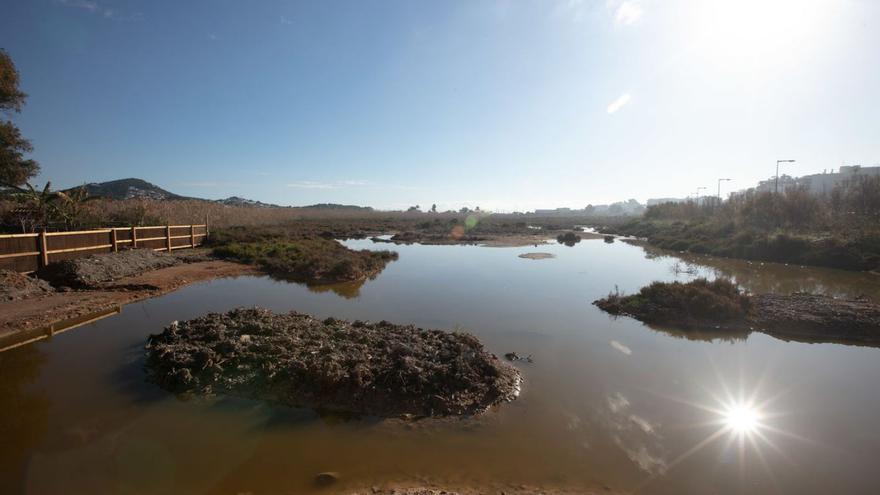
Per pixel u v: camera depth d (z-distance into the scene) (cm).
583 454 516
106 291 1341
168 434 539
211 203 3947
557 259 2492
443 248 3142
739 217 3544
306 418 578
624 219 10256
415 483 457
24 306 1102
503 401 644
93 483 446
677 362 840
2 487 438
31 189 1869
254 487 445
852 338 1008
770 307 1180
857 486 465
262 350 729
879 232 2383
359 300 1334
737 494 446
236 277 1745
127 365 750
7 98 2161
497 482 461
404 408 602
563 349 897
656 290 1248
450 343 793
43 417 578
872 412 643
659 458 512
